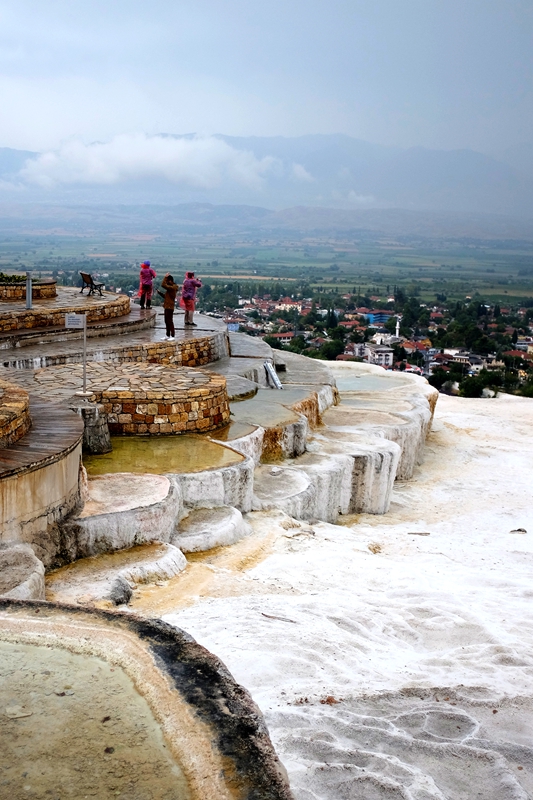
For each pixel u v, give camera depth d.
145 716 5.08
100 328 23.47
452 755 6.37
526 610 10.88
